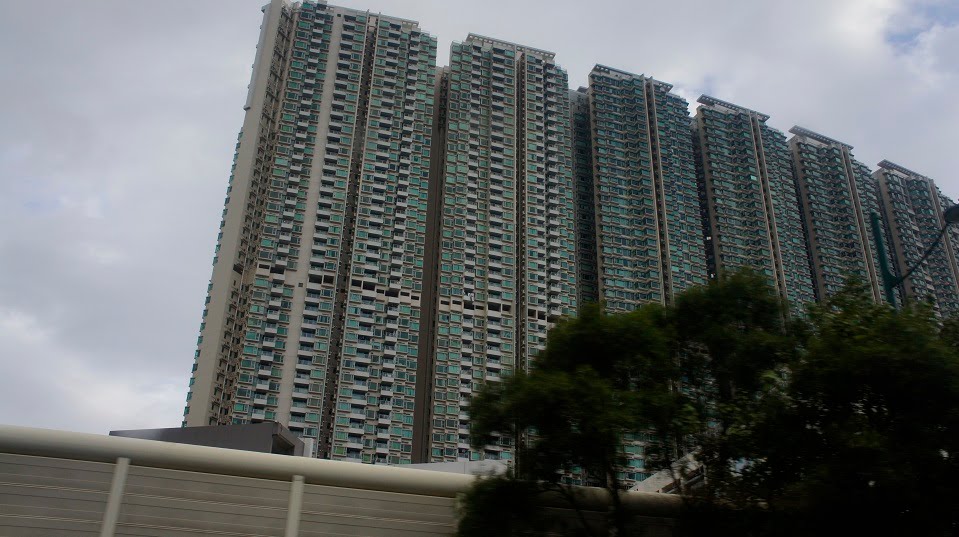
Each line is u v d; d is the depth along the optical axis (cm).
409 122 9644
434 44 10325
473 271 9062
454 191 9406
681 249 9588
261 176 9025
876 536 1170
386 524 1415
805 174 10806
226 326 8169
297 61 9619
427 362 8631
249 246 8675
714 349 1503
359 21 10138
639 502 1506
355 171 9312
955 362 1165
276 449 3597
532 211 9531
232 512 1347
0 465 1266
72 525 1270
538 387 1245
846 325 1323
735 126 10744
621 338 1406
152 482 1329
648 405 1333
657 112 10412
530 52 10775
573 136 10419
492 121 9962
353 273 8662
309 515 1383
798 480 1291
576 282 9312
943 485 1160
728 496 1381
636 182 9950
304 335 8275
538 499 1330
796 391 1289
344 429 7919
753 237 9938
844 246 10406
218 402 7856
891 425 1228
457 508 1420
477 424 1322
